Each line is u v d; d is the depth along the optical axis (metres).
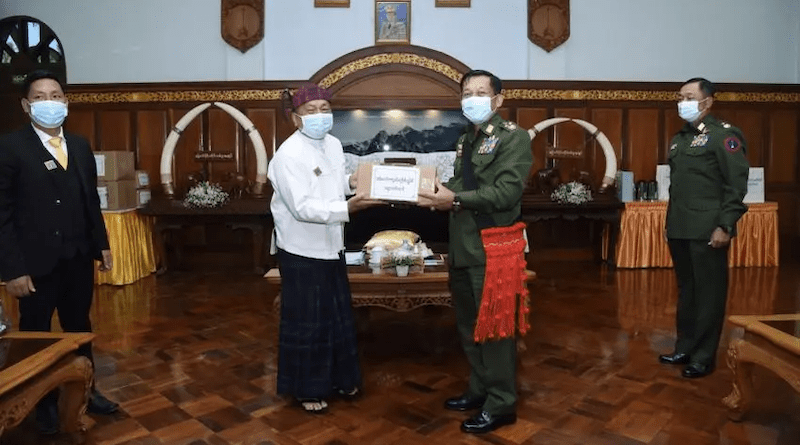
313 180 2.69
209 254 7.38
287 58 7.31
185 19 7.27
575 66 7.53
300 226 2.80
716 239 3.19
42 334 2.51
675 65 7.60
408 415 2.86
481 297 2.53
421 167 2.49
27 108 2.60
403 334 4.27
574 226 7.57
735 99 7.61
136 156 7.31
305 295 2.83
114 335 4.23
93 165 2.85
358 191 2.53
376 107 7.19
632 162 7.52
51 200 2.62
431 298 3.55
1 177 2.51
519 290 2.59
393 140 7.31
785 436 2.61
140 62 7.33
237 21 7.17
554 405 2.95
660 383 3.25
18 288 2.54
